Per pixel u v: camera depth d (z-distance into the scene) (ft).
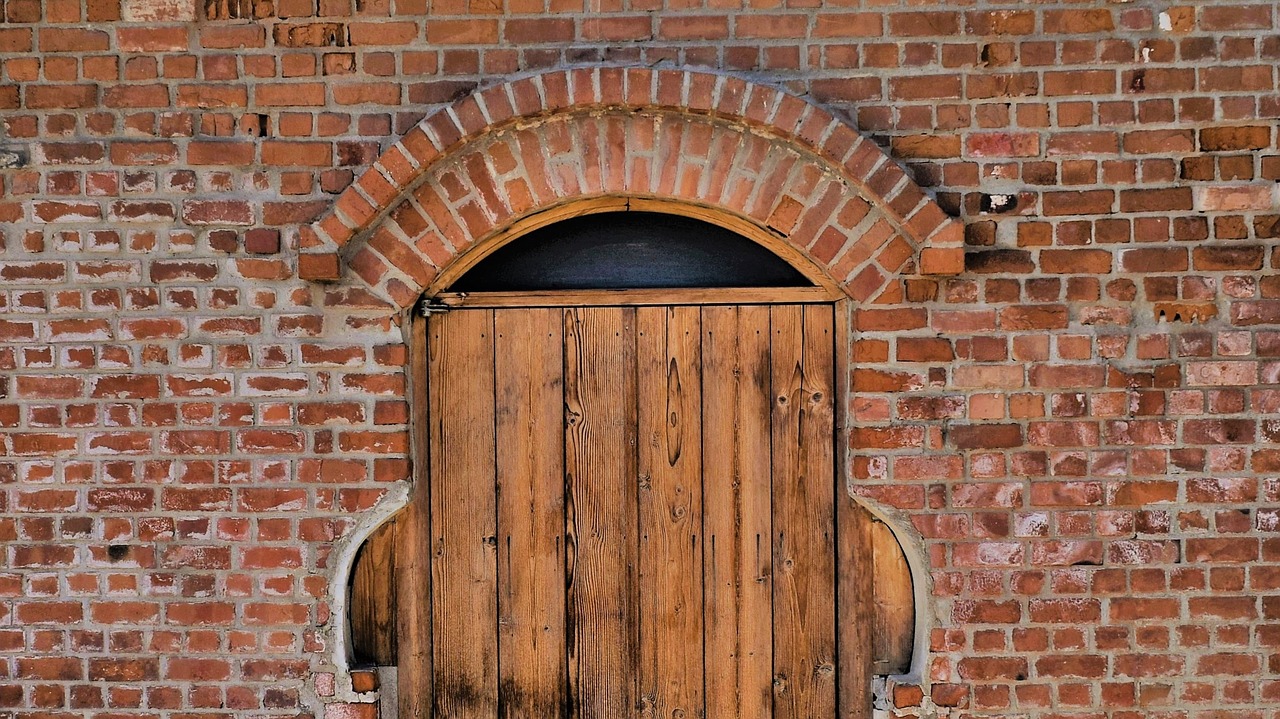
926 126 8.84
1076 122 8.80
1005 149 8.82
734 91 8.63
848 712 9.35
